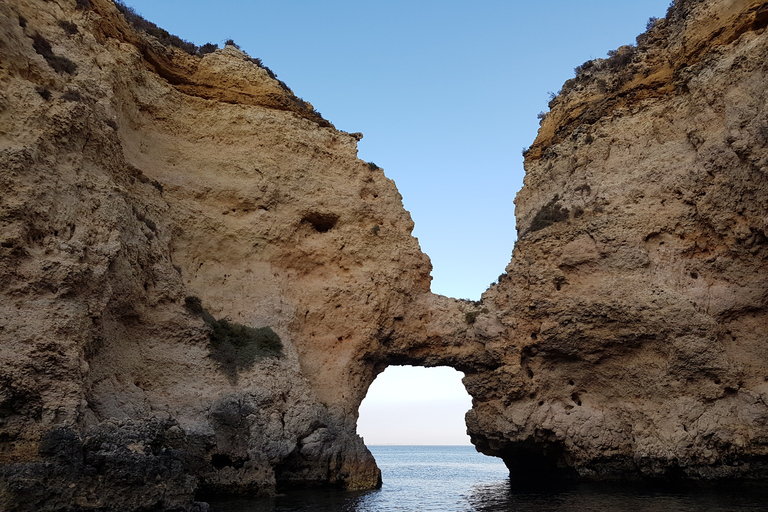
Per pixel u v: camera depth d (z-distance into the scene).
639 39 33.72
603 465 26.58
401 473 58.84
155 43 28.52
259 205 28.67
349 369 28.14
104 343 19.58
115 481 14.78
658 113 29.11
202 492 20.83
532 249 29.97
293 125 30.97
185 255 26.14
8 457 14.07
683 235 26.39
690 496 21.22
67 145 19.44
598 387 27.59
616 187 28.67
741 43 25.97
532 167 35.84
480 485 33.06
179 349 22.89
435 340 30.78
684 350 24.27
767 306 23.56
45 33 21.89
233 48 31.67
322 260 29.89
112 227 20.12
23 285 16.48
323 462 24.34
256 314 26.27
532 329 28.75
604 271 27.34
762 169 22.88
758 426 22.17
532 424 27.94
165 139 27.70
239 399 22.75
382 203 32.44
